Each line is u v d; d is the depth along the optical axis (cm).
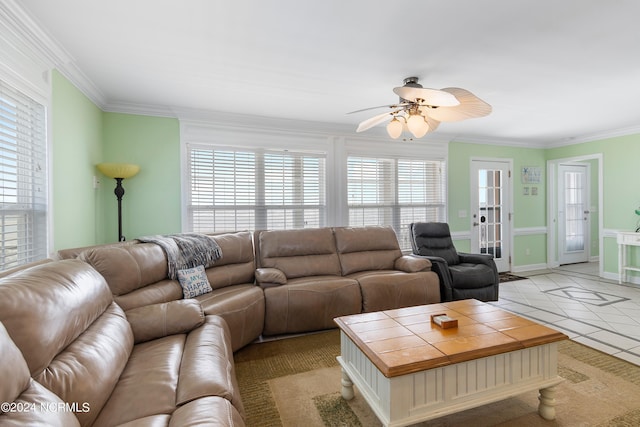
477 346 154
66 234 237
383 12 178
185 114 348
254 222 387
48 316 108
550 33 200
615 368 215
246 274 304
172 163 347
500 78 270
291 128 400
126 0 166
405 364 138
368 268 346
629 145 454
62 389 100
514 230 543
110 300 166
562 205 596
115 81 271
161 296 221
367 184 445
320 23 188
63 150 233
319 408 178
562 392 188
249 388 198
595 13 179
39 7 171
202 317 192
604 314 323
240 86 285
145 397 119
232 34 200
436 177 486
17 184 183
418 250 388
